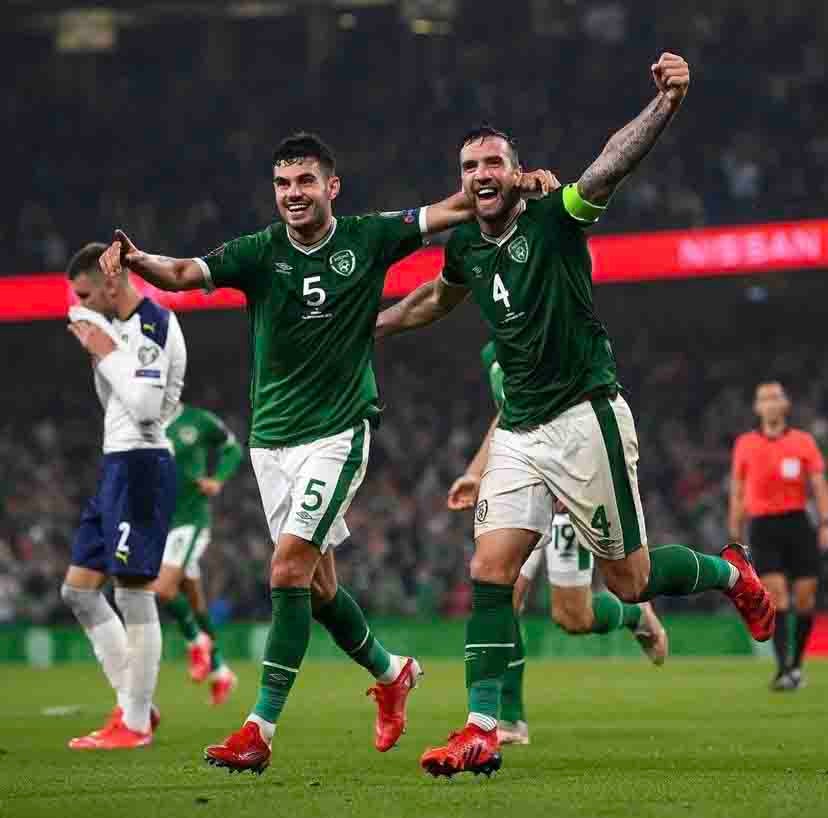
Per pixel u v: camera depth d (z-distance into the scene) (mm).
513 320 8633
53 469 42688
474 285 8797
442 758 8000
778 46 44906
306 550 8727
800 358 41875
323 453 8812
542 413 8664
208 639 16609
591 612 11430
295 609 8648
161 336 11148
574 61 45750
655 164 40812
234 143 45719
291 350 8891
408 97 45781
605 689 17953
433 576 35094
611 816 6816
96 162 46156
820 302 41031
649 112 8211
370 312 9023
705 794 7586
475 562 8648
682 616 29625
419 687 18688
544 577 31031
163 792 8031
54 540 39406
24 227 43406
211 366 45469
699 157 41062
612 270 35125
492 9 47531
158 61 50188
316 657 29281
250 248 8938
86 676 24375
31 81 48969
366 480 40125
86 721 14281
